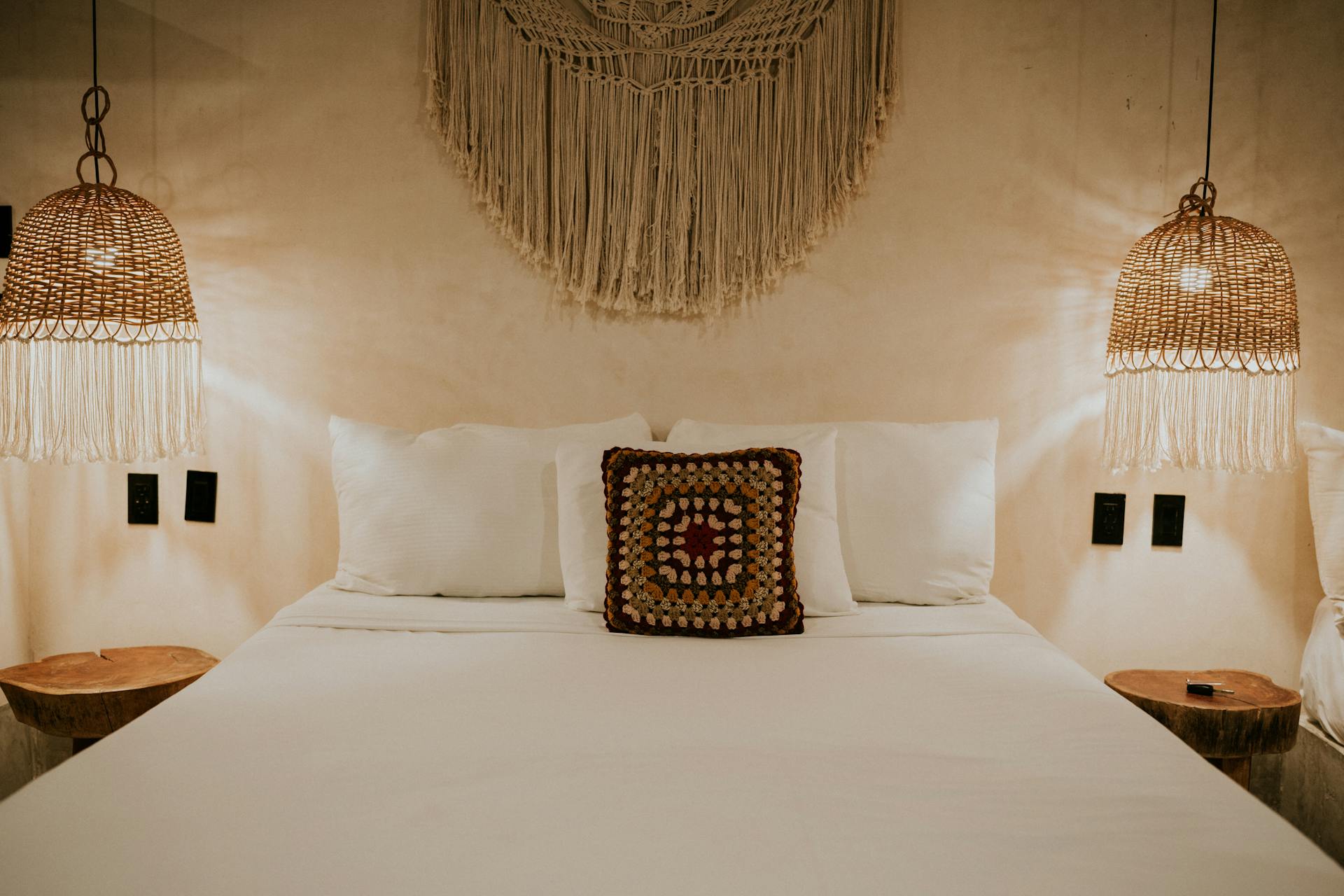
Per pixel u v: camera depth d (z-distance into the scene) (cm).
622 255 217
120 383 195
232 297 220
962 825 95
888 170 213
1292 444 190
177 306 199
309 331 220
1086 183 211
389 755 111
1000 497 216
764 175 214
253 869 86
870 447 196
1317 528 200
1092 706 132
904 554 189
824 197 213
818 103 211
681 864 87
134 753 111
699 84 212
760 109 213
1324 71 206
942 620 176
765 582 166
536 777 105
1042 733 121
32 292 186
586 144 215
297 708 127
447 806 98
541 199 215
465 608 181
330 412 221
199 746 114
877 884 84
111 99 218
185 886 83
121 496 223
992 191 212
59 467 223
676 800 100
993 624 174
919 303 215
